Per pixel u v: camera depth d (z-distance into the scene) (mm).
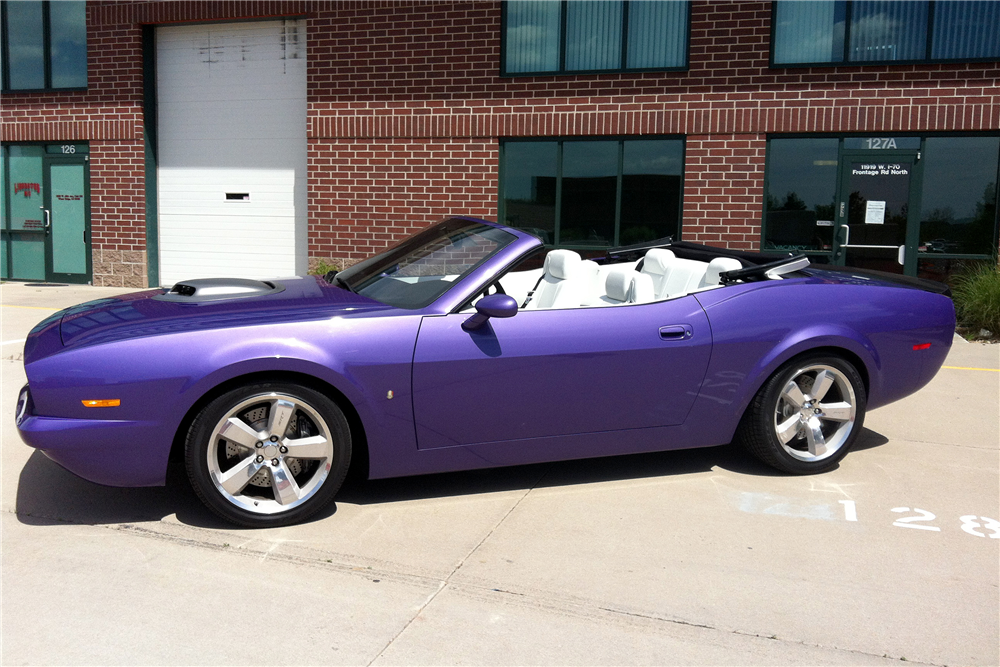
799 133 10078
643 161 10547
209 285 4328
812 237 10227
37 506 3936
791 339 4340
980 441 5270
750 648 2793
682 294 4289
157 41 12703
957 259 9930
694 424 4312
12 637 2762
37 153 13375
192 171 12828
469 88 10945
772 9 9938
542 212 10969
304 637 2801
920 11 9688
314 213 11758
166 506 3961
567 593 3148
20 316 9898
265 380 3613
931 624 2979
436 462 3951
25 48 13156
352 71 11359
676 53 10320
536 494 4223
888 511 4047
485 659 2689
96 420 3451
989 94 9586
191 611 2961
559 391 4008
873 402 4656
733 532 3764
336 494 4047
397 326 3791
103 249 13094
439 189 11242
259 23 12219
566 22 10570
